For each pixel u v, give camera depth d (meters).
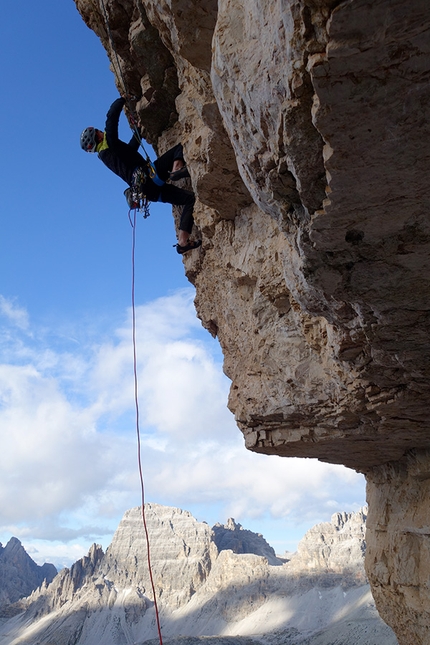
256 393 12.05
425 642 13.90
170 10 7.35
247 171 6.17
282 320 11.23
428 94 4.21
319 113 4.41
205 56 7.64
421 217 5.48
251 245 11.07
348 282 6.69
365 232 5.75
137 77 11.83
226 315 13.00
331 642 170.88
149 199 10.63
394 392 9.70
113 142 10.32
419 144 4.57
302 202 5.62
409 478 14.55
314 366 10.80
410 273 6.44
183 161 10.98
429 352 8.20
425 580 13.68
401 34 3.82
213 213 11.70
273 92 4.95
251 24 5.06
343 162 4.77
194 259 13.70
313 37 4.20
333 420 11.36
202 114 8.58
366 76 4.13
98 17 11.41
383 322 7.50
